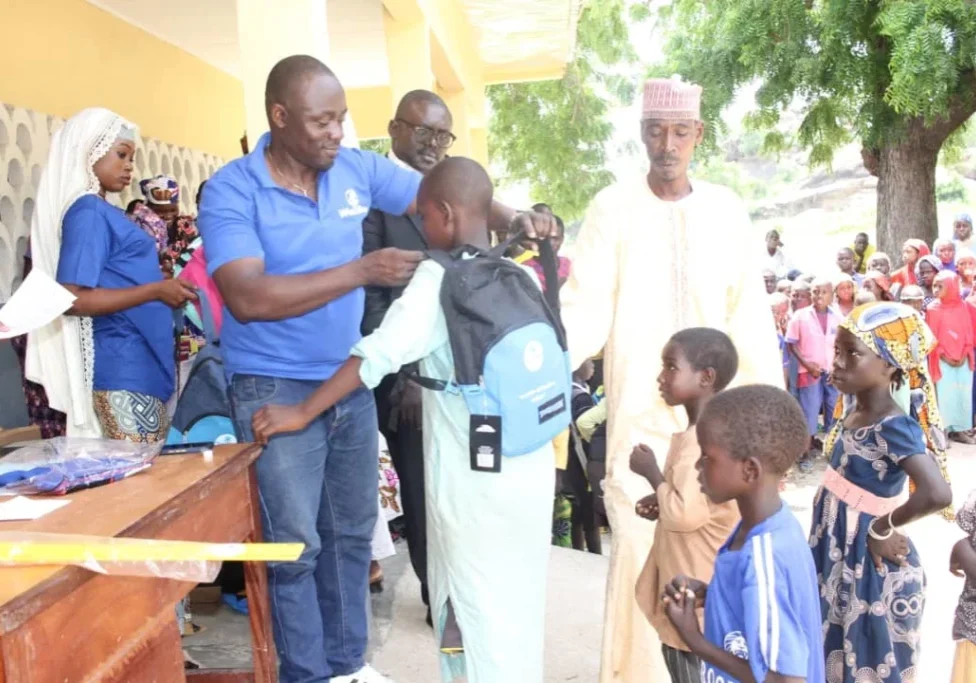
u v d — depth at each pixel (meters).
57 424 3.84
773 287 10.35
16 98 5.10
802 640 1.74
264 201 2.48
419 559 3.59
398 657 3.40
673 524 2.29
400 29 5.84
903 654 2.66
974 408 8.62
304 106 2.38
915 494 2.53
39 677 1.55
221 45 7.69
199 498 2.14
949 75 10.72
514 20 8.67
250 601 2.54
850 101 12.82
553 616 3.85
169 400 3.69
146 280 3.33
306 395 2.61
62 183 3.19
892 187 12.65
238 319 2.38
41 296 2.12
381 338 2.13
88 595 1.71
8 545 1.62
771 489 1.89
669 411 2.79
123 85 6.49
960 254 9.66
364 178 2.82
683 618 1.94
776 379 2.90
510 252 2.75
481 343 2.10
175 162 7.35
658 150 2.75
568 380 2.32
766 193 29.84
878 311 2.65
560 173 17.98
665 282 2.81
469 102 9.29
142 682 1.91
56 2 5.58
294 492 2.55
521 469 2.22
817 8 12.46
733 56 13.58
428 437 2.30
